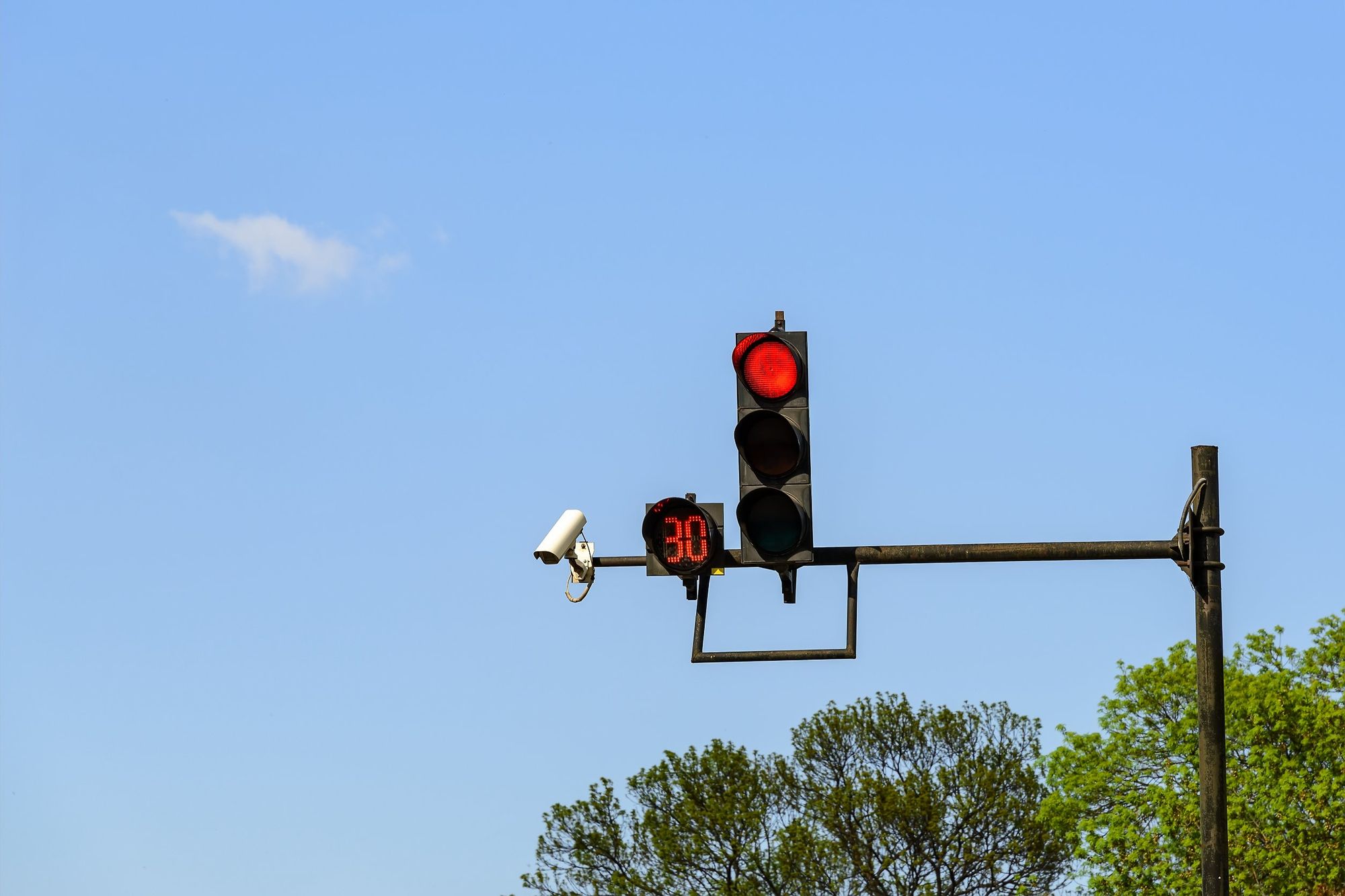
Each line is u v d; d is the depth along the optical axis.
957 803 55.69
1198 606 12.73
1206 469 12.79
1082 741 48.56
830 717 58.09
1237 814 43.41
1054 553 12.59
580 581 13.16
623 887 55.09
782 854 54.47
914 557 12.47
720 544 11.83
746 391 11.71
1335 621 48.03
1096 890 44.97
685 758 57.84
